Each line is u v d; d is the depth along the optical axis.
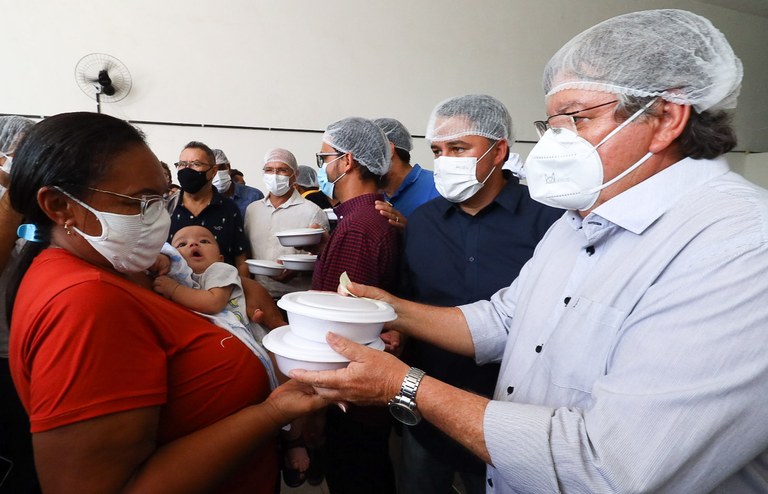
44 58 3.88
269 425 0.75
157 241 0.78
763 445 0.52
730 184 0.64
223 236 2.43
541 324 0.83
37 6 3.81
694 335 0.53
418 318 1.09
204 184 2.39
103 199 0.68
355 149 1.54
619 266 0.69
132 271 0.79
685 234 0.61
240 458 0.72
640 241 0.68
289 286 2.21
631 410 0.54
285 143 4.74
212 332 0.80
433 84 5.35
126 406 0.59
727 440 0.51
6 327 1.20
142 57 4.16
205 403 0.76
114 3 4.02
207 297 0.98
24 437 1.21
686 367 0.52
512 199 1.41
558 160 0.75
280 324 1.25
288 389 0.81
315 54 4.77
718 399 0.50
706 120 0.68
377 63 5.05
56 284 0.62
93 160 0.66
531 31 5.80
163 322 0.71
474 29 5.48
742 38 7.17
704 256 0.56
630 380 0.56
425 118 5.36
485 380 1.37
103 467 0.58
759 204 0.57
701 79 0.64
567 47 0.75
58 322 0.58
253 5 4.47
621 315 0.65
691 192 0.66
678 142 0.69
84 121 0.68
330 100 4.89
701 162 0.68
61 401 0.56
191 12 4.27
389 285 1.47
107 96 4.09
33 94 3.88
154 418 0.65
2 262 1.10
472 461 1.29
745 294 0.51
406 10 5.11
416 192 2.22
